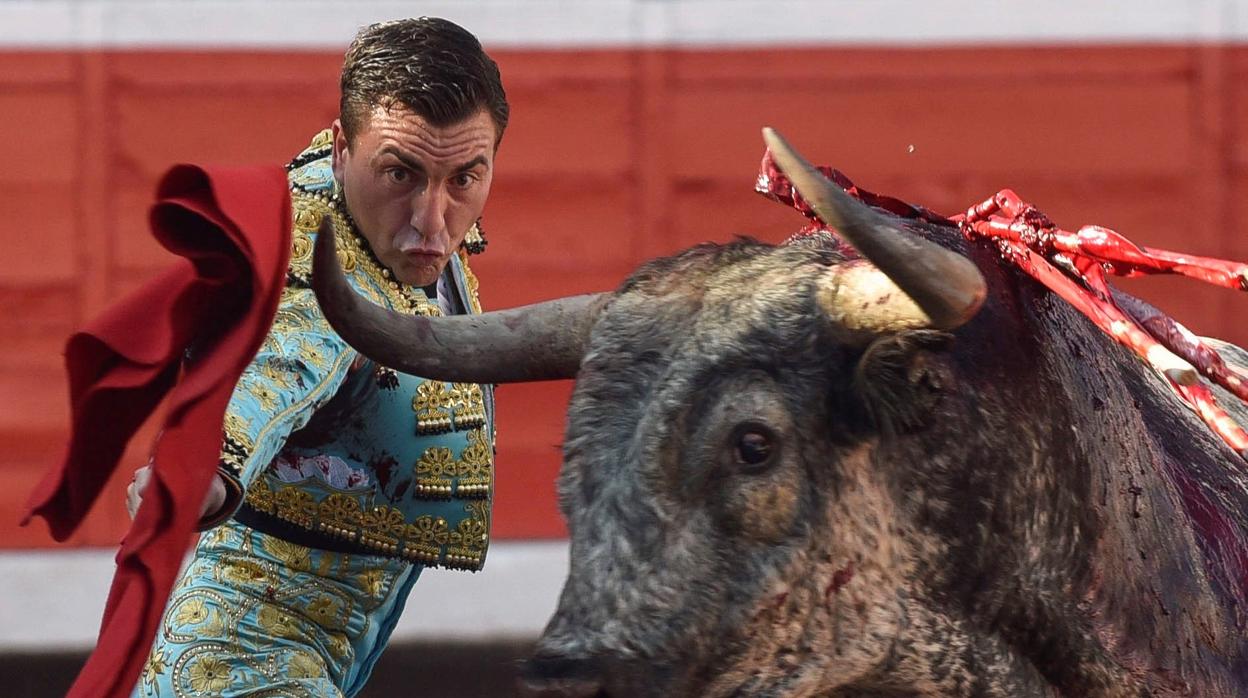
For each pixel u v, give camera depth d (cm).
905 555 820
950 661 838
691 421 787
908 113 2753
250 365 891
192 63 2666
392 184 944
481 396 1021
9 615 2608
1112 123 2769
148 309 835
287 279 928
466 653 2552
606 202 2720
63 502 852
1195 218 2777
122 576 777
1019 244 898
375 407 975
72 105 2653
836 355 802
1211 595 939
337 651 999
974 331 842
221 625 968
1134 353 934
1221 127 2769
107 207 2662
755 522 784
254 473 862
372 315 866
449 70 935
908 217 946
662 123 2723
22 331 2658
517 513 2680
